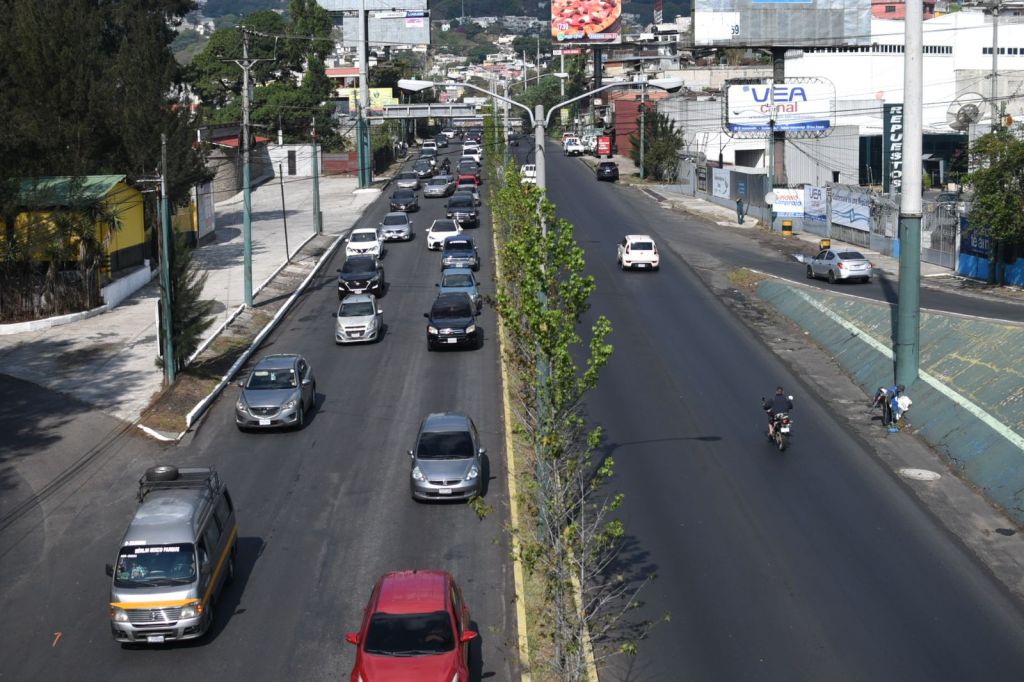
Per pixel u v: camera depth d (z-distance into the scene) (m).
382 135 113.50
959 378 30.64
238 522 23.44
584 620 16.91
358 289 46.47
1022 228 44.41
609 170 92.81
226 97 122.50
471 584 20.30
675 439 28.55
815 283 48.47
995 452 25.72
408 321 42.53
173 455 27.84
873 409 31.31
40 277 41.44
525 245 21.39
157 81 52.84
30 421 30.02
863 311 39.53
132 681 17.17
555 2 130.00
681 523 23.12
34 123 44.75
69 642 18.55
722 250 58.88
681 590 20.03
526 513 23.20
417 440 25.08
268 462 27.19
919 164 31.36
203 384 33.41
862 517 23.44
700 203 79.81
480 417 30.30
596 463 26.75
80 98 47.09
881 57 99.94
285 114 107.88
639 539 22.31
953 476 25.95
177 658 17.88
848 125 89.31
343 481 25.81
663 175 94.31
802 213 64.81
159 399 31.50
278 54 122.56
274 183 93.88
